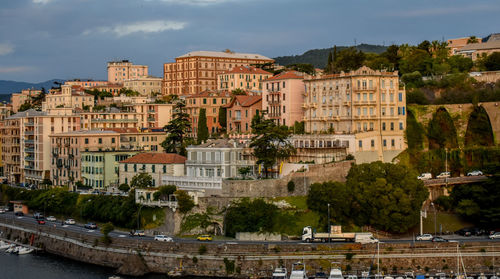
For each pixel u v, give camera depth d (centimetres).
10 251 19738
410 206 17188
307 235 16612
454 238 16875
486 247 15725
